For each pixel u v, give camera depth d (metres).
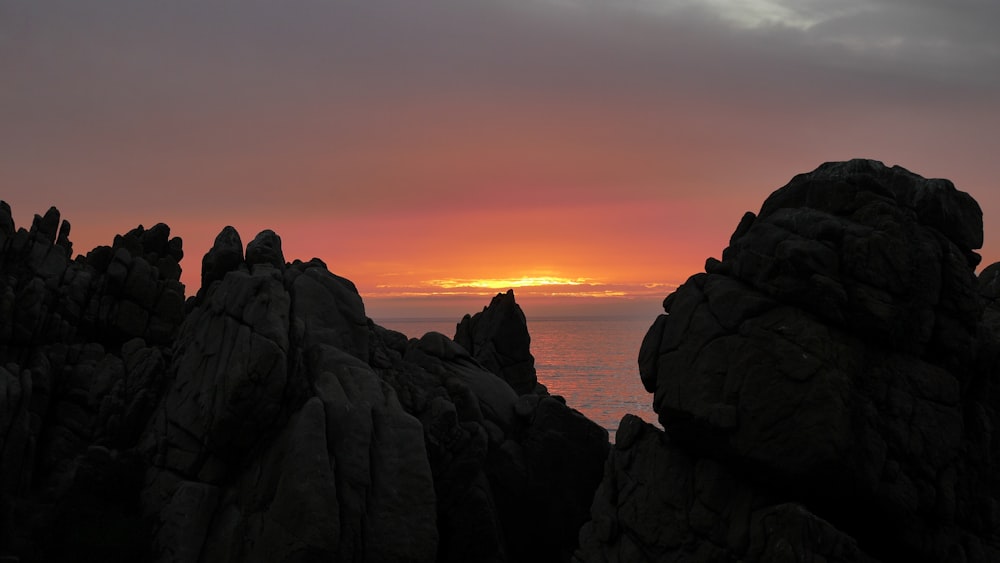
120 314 33.28
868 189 24.41
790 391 22.45
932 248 23.39
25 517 25.98
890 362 23.14
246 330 28.41
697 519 23.67
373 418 27.86
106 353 32.75
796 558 21.36
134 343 32.47
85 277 33.66
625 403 103.69
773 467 22.38
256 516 25.98
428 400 31.55
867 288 23.03
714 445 23.81
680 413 24.05
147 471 28.28
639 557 24.50
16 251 32.72
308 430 26.39
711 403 23.42
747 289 24.53
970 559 22.27
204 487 27.20
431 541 26.42
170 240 37.53
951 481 22.55
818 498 22.61
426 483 27.20
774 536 21.91
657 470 25.19
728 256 26.08
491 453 31.98
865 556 21.59
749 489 23.45
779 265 23.86
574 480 32.50
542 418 32.94
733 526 23.05
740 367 23.38
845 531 23.16
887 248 23.06
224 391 27.27
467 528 30.00
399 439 27.69
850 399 22.30
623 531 25.27
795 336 22.94
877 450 22.06
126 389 30.48
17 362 30.17
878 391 22.70
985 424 23.52
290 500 25.36
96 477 27.47
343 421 27.20
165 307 34.19
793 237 24.14
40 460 28.64
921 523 22.58
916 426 22.58
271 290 29.73
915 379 22.95
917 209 24.12
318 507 25.20
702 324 24.62
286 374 27.70
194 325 31.42
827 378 22.20
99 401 30.34
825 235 23.69
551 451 32.50
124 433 29.53
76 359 31.47
